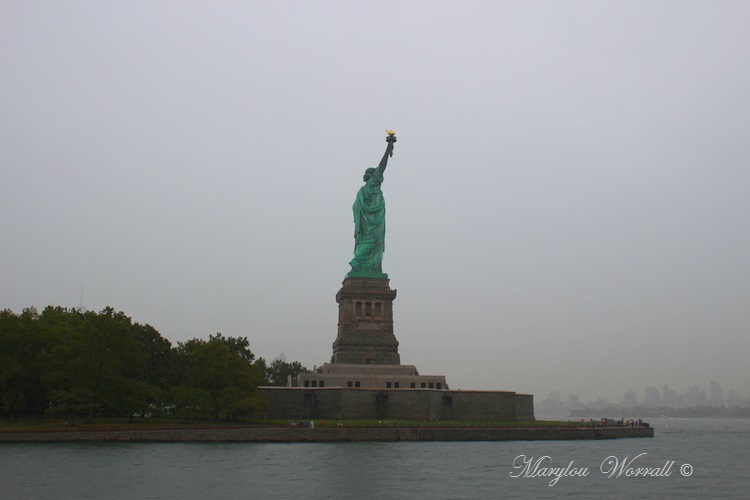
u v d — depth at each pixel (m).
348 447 156.00
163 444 154.75
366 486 107.62
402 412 197.12
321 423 178.88
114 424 175.50
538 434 184.62
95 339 171.12
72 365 169.12
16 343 176.12
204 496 99.75
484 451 152.38
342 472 119.69
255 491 103.25
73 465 122.88
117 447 147.88
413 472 120.88
